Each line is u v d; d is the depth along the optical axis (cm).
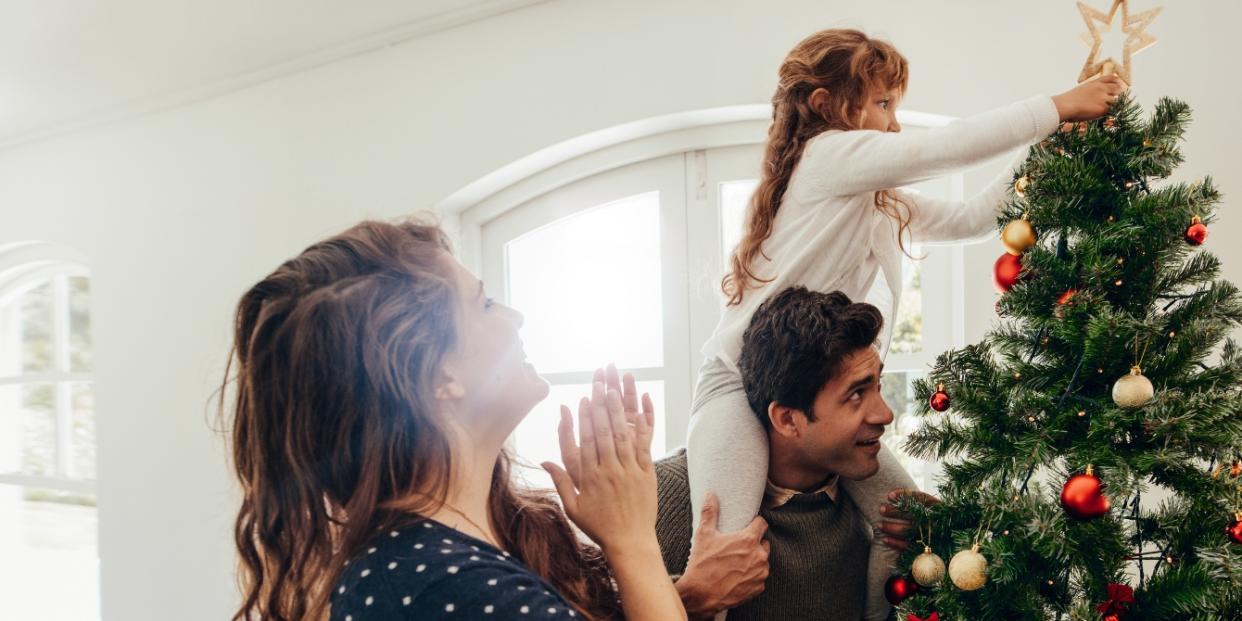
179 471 323
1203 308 101
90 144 347
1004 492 101
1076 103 108
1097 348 95
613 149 250
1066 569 101
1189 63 181
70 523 419
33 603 420
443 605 67
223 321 311
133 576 334
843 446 117
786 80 145
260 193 300
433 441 77
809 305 118
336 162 282
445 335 79
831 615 126
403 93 269
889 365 223
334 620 71
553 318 269
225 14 253
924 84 202
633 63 233
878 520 127
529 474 269
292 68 288
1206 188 103
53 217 359
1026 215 106
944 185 211
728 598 113
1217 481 97
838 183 132
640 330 259
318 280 78
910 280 223
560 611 70
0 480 405
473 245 273
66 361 406
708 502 120
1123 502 104
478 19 255
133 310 335
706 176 242
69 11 249
